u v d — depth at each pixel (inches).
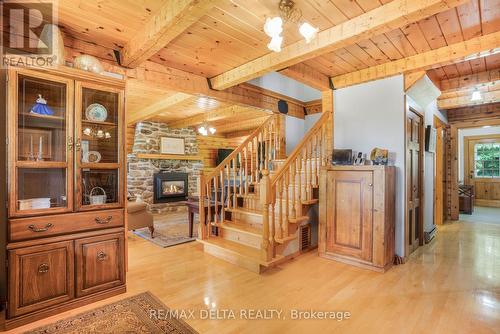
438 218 222.4
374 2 83.4
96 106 100.3
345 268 124.4
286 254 133.1
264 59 121.0
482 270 122.1
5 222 86.7
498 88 182.4
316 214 156.6
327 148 158.4
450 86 163.0
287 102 210.1
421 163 162.9
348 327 78.8
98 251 94.7
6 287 78.8
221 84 144.6
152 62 127.8
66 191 89.0
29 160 86.4
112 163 99.7
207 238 153.8
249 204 169.3
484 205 334.3
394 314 85.7
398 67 131.4
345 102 154.9
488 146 334.6
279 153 203.8
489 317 83.9
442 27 100.4
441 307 89.9
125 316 84.7
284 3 82.2
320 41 100.2
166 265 128.0
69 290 88.1
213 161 332.8
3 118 88.4
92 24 94.5
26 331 76.8
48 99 91.4
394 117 136.9
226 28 98.3
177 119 272.4
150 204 273.3
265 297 96.7
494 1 84.0
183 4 75.4
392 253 129.0
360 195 126.5
